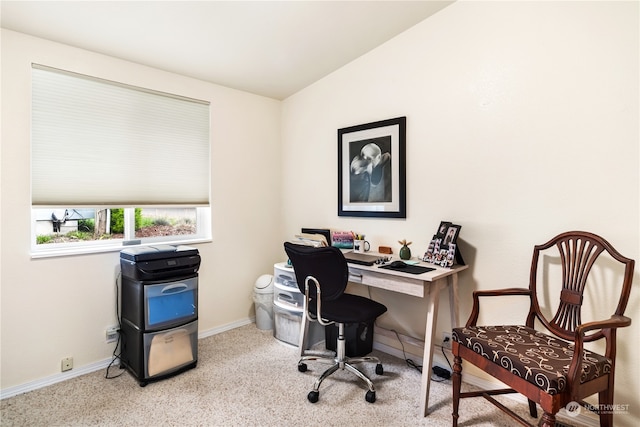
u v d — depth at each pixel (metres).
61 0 1.77
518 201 1.97
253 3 1.99
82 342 2.23
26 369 2.02
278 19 2.16
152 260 2.13
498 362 1.50
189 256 2.30
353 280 2.23
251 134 3.22
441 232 2.21
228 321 3.06
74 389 2.05
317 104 3.09
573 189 1.79
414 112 2.42
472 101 2.13
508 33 1.98
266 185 3.35
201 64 2.60
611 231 1.68
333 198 2.99
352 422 1.77
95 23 1.99
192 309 2.30
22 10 1.82
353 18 2.24
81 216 2.36
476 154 2.13
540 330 1.90
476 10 2.10
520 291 1.84
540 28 1.87
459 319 2.23
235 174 3.10
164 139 2.65
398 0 2.10
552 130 1.84
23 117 2.00
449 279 2.13
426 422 1.78
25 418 1.77
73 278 2.19
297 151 3.31
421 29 2.36
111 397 1.97
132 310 2.17
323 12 2.14
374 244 2.70
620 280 1.66
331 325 2.59
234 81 2.94
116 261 2.37
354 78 2.78
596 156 1.72
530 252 1.94
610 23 1.66
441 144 2.29
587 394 1.35
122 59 2.40
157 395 1.99
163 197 2.65
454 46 2.20
